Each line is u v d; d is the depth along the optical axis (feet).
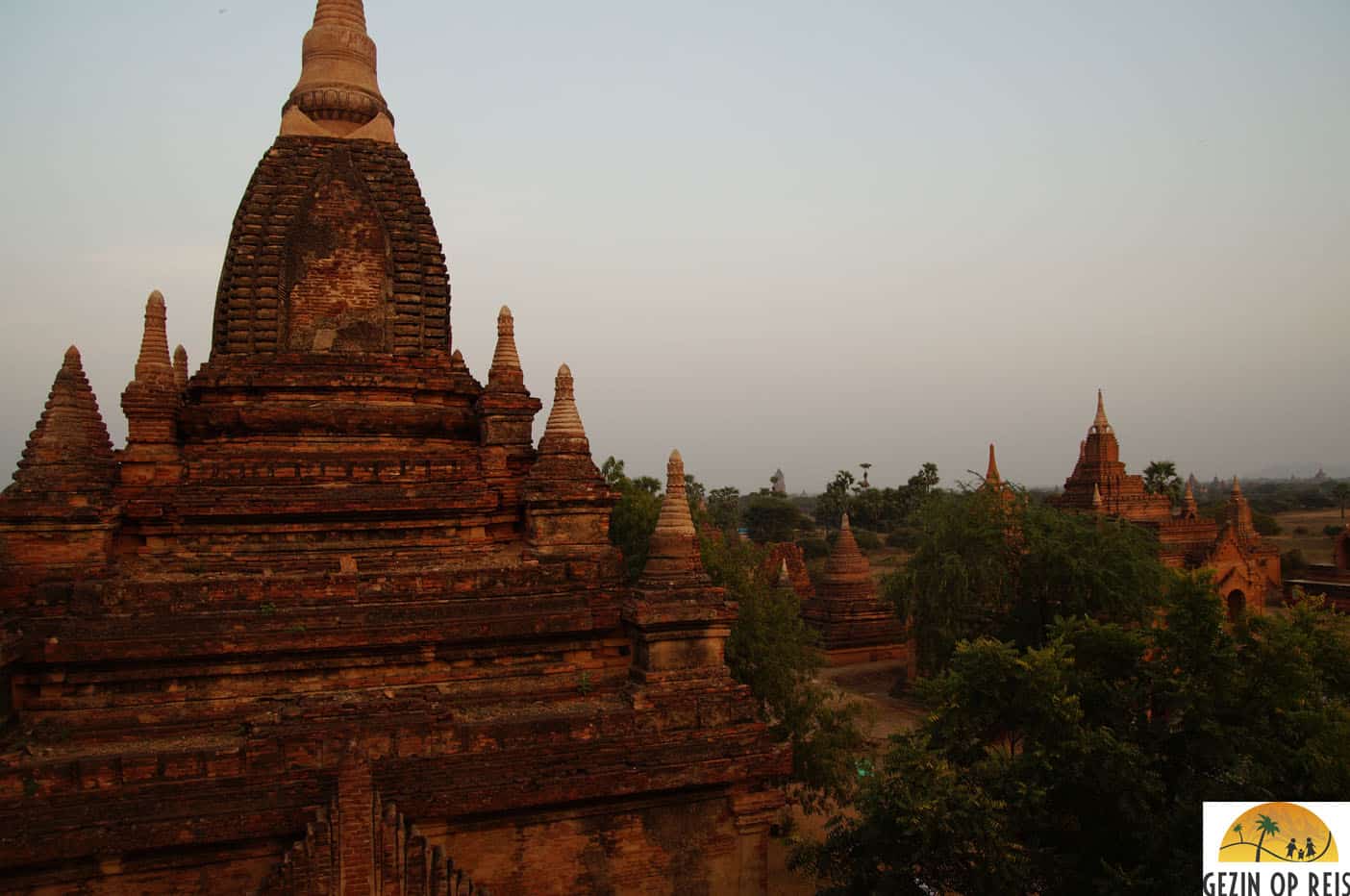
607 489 78.23
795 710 116.16
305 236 83.20
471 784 61.36
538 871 63.72
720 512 450.30
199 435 77.97
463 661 69.51
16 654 59.77
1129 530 158.92
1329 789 64.18
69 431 69.56
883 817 64.59
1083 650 78.48
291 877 54.13
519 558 76.54
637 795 65.46
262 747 58.70
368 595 68.18
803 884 96.78
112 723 61.57
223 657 64.18
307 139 86.69
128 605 63.62
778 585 211.00
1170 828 64.13
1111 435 260.42
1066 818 72.02
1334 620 79.51
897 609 171.01
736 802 68.13
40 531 66.64
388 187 87.20
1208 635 72.49
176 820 56.13
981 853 62.03
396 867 55.52
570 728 64.75
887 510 560.61
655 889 66.23
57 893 55.47
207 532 73.10
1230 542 237.45
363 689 67.00
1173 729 73.31
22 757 57.36
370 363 82.33
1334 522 643.86
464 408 86.28
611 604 72.49
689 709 67.87
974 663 73.77
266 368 80.02
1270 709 70.64
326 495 74.33
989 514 159.12
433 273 87.35
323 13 92.02
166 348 77.87
